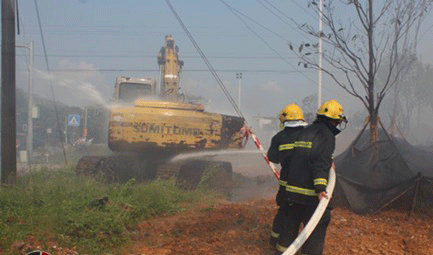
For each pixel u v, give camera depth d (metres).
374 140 9.44
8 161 9.80
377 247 5.79
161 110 10.43
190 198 8.75
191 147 10.46
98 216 6.46
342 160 9.46
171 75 15.27
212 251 5.61
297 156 4.75
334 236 6.16
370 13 9.59
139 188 8.27
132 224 6.75
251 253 5.52
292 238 4.82
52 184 8.34
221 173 10.67
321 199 4.50
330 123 4.85
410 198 7.48
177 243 5.94
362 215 7.38
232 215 7.27
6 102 9.88
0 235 5.66
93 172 10.56
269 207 7.88
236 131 11.04
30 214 6.55
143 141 10.34
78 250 5.55
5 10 9.86
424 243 5.98
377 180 8.56
